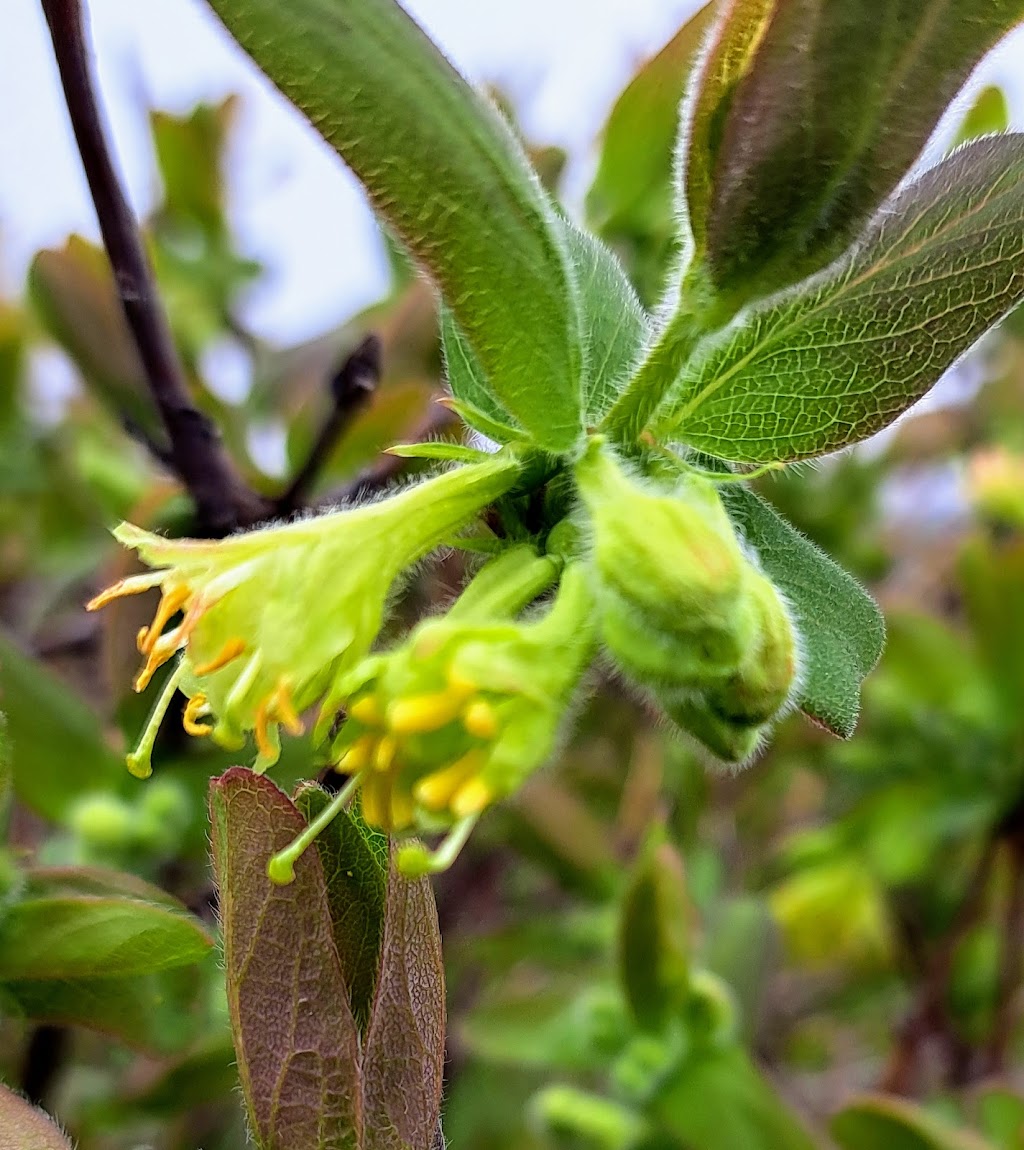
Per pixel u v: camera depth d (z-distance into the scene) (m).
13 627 0.19
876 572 0.21
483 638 0.07
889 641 0.19
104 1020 0.09
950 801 0.19
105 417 0.17
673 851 0.13
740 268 0.07
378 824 0.07
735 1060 0.14
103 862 0.12
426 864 0.06
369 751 0.07
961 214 0.08
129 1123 0.12
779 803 0.24
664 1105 0.13
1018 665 0.18
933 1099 0.18
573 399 0.07
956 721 0.19
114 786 0.12
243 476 0.13
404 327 0.13
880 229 0.08
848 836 0.20
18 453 0.19
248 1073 0.07
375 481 0.11
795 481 0.18
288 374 0.16
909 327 0.08
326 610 0.07
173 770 0.12
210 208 0.17
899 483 0.25
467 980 0.21
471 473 0.07
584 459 0.07
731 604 0.07
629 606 0.07
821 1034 0.24
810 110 0.07
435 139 0.07
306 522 0.07
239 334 0.17
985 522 0.23
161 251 0.17
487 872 0.20
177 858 0.12
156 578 0.07
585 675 0.07
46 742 0.12
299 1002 0.07
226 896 0.07
